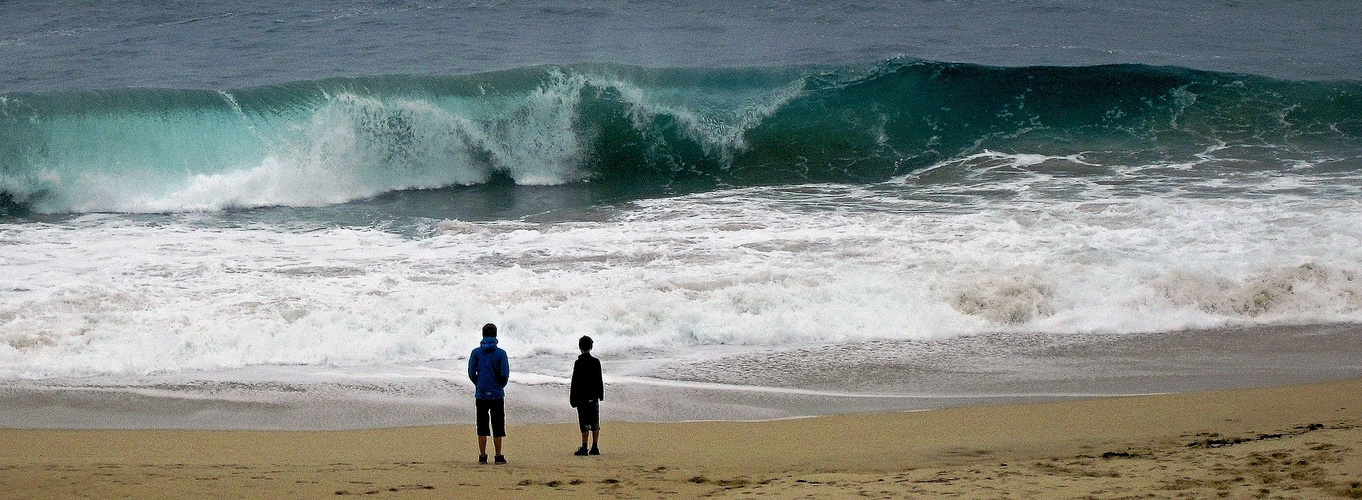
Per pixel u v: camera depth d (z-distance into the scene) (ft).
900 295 80.84
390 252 93.30
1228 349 72.23
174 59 159.53
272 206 118.73
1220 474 39.75
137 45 169.27
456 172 131.85
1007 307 79.20
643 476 43.75
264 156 122.93
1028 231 97.66
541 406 60.54
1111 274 84.38
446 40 172.96
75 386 63.10
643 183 129.90
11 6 197.26
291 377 65.57
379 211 114.73
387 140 129.18
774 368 68.33
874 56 168.14
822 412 59.36
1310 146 134.72
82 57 160.15
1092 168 126.93
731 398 62.18
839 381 65.72
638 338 73.67
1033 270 85.25
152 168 119.14
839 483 40.88
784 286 82.33
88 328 71.51
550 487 41.47
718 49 170.30
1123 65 157.17
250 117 124.57
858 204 112.57
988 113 147.54
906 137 142.10
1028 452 47.91
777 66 155.33
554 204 117.19
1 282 81.20
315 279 83.71
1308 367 67.51
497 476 43.80
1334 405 56.44
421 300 77.92
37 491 40.11
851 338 74.90
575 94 139.95
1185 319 78.84
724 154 137.49
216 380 64.69
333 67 153.89
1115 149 135.33
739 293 80.38
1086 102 150.41
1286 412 55.01
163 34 177.06
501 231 101.65
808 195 118.83
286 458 49.21
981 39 182.80
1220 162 127.85
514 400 61.57
